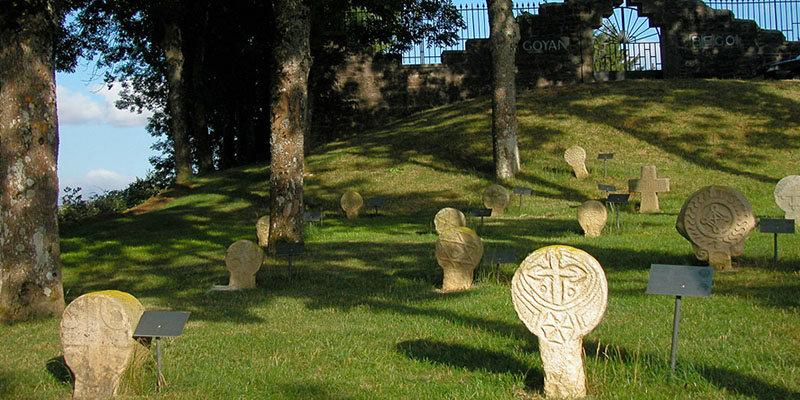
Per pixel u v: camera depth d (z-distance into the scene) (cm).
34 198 941
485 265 1156
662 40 3450
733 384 555
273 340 771
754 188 1977
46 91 946
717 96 2747
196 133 3294
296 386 605
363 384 611
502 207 1923
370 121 3488
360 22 3047
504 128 2250
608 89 2997
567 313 530
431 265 1248
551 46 3431
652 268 592
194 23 3159
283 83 1462
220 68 3334
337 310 929
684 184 2081
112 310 583
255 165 3144
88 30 2967
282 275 1229
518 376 596
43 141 946
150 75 3944
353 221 1933
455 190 2216
